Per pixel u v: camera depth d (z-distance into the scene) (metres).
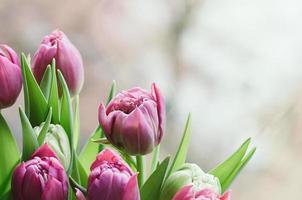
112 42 3.18
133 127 1.03
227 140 3.09
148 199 1.03
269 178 3.05
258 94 3.14
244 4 3.20
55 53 1.10
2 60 1.06
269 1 3.18
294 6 3.17
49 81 1.09
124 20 3.19
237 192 3.05
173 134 3.02
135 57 3.21
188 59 3.20
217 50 3.20
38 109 1.08
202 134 3.08
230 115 3.12
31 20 3.13
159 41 3.22
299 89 3.11
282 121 3.09
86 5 3.16
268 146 3.07
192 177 1.03
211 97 3.16
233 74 3.17
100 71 3.17
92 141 1.09
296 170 3.04
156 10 3.20
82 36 3.17
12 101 1.07
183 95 3.16
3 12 3.11
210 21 3.20
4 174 1.04
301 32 3.17
